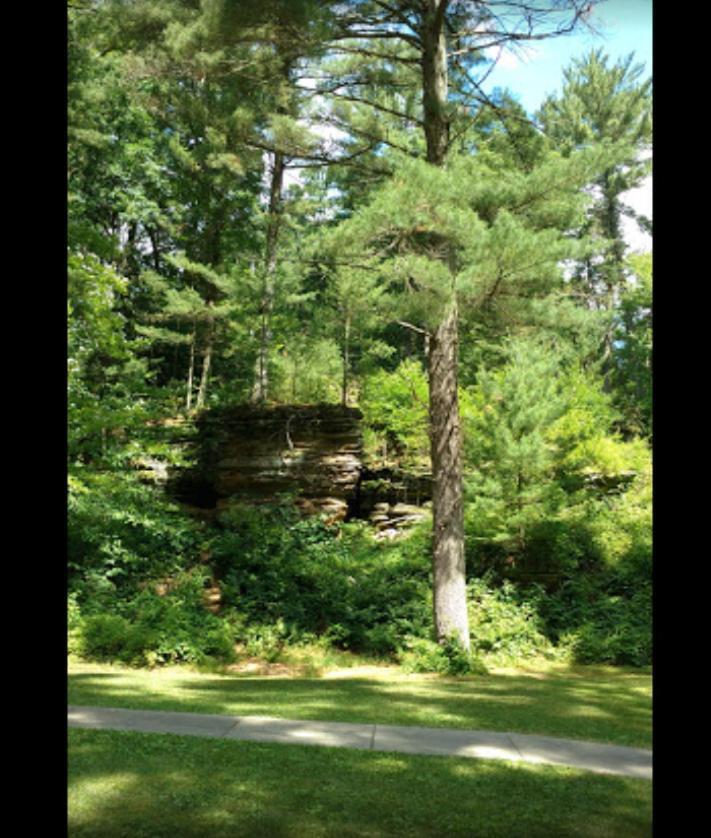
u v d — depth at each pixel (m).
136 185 26.14
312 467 19.73
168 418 21.38
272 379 23.69
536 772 5.45
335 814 4.30
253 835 3.92
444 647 12.62
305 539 18.27
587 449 18.83
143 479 20.59
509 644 13.73
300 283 23.25
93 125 21.75
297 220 22.55
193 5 13.04
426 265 10.95
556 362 17.03
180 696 8.02
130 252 28.05
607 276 28.22
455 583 12.93
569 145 15.16
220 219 25.06
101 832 3.84
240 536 18.09
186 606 14.62
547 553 16.23
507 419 16.12
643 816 4.52
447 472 13.13
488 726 7.07
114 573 15.42
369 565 16.97
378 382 23.42
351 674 12.20
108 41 18.25
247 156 15.83
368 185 16.12
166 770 4.96
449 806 4.56
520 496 15.82
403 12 13.41
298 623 14.50
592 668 13.14
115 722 6.37
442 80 13.14
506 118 14.71
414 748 6.04
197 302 22.72
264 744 5.84
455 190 10.67
